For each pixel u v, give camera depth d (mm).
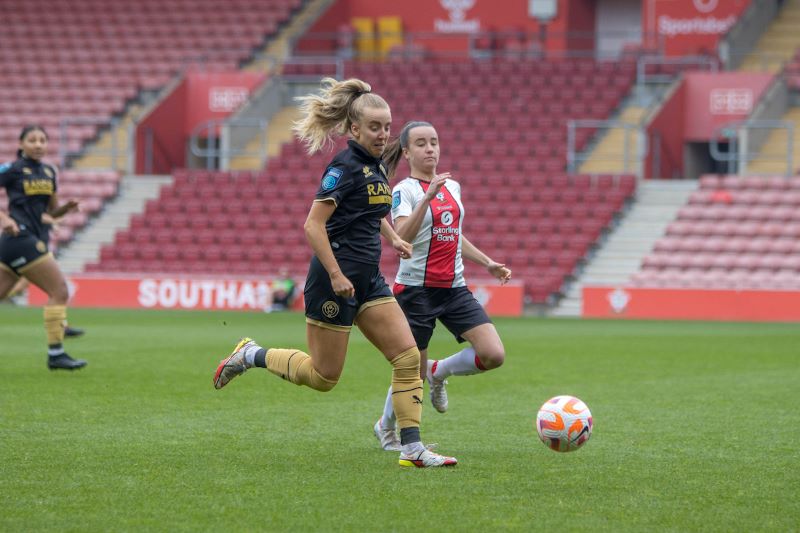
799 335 65625
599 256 93312
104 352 50719
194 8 135125
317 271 23516
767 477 23078
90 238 103625
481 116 111062
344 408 33312
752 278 86875
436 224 26750
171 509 19766
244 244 100062
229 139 112500
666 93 107625
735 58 115625
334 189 23047
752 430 29531
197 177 106562
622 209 97062
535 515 19500
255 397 35562
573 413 23781
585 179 99062
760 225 91562
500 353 26562
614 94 111500
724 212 93875
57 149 115625
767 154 103562
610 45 132875
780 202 93812
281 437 27781
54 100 121875
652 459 25094
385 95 115188
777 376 43500
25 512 19453
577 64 115875
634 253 92875
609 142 107438
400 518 19203
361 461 24531
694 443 27359
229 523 18812
